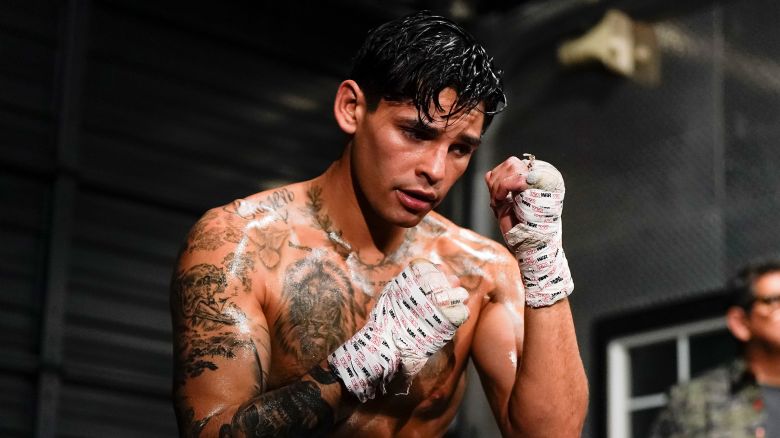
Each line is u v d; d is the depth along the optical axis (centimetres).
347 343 240
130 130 680
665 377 633
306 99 754
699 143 662
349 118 262
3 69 646
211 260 258
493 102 259
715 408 514
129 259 665
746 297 516
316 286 264
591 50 695
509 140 730
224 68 725
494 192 260
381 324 239
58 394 620
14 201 634
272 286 261
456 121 250
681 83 679
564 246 693
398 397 271
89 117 668
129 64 690
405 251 278
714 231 643
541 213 255
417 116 249
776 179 632
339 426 268
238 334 250
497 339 278
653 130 682
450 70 249
